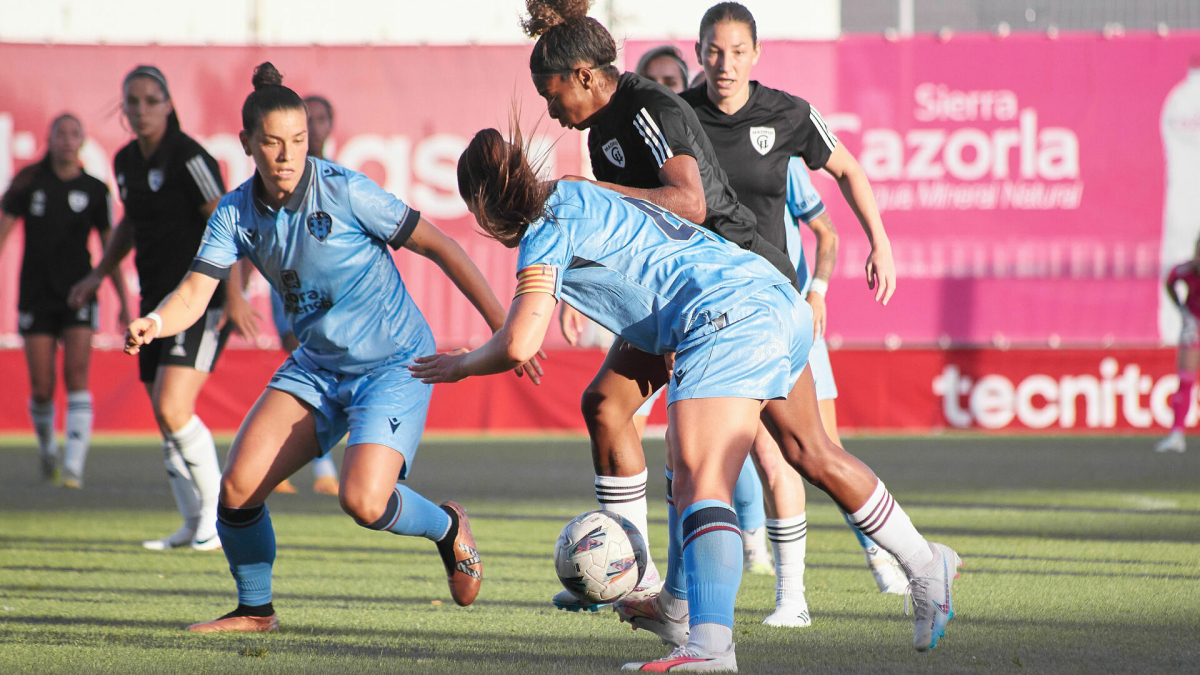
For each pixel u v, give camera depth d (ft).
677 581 37.65
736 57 44.96
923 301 140.15
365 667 35.09
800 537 43.86
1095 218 139.23
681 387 33.45
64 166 95.09
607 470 42.06
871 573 55.06
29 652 37.47
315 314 42.63
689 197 37.14
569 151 135.54
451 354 35.42
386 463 41.09
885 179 139.85
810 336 35.42
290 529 71.56
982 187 139.44
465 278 43.14
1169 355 139.54
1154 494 87.97
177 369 61.67
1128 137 138.82
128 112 63.26
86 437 95.71
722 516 32.78
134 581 52.75
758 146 45.88
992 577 52.47
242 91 139.13
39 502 84.17
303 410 42.52
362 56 140.15
